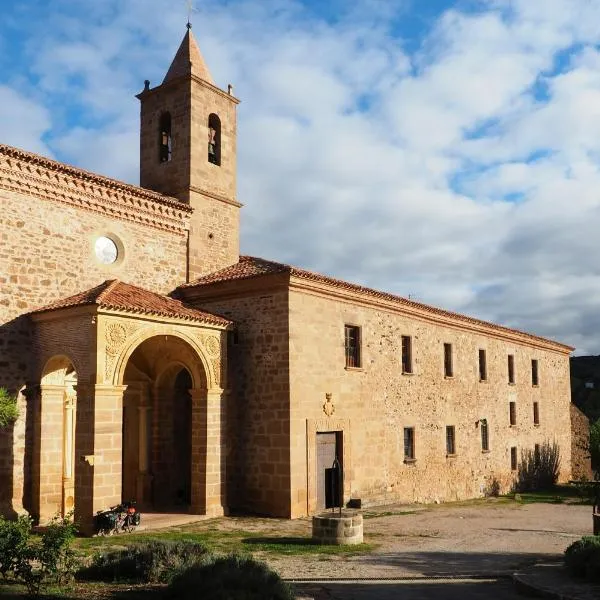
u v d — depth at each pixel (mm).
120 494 17328
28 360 18750
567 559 12867
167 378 22547
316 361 22109
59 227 19828
